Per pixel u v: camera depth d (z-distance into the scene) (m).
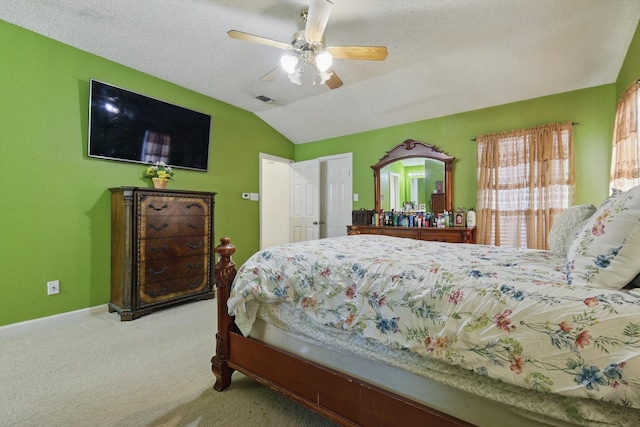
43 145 2.57
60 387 1.67
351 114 4.27
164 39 2.64
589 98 3.05
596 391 0.72
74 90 2.75
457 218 3.69
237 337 1.63
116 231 2.89
